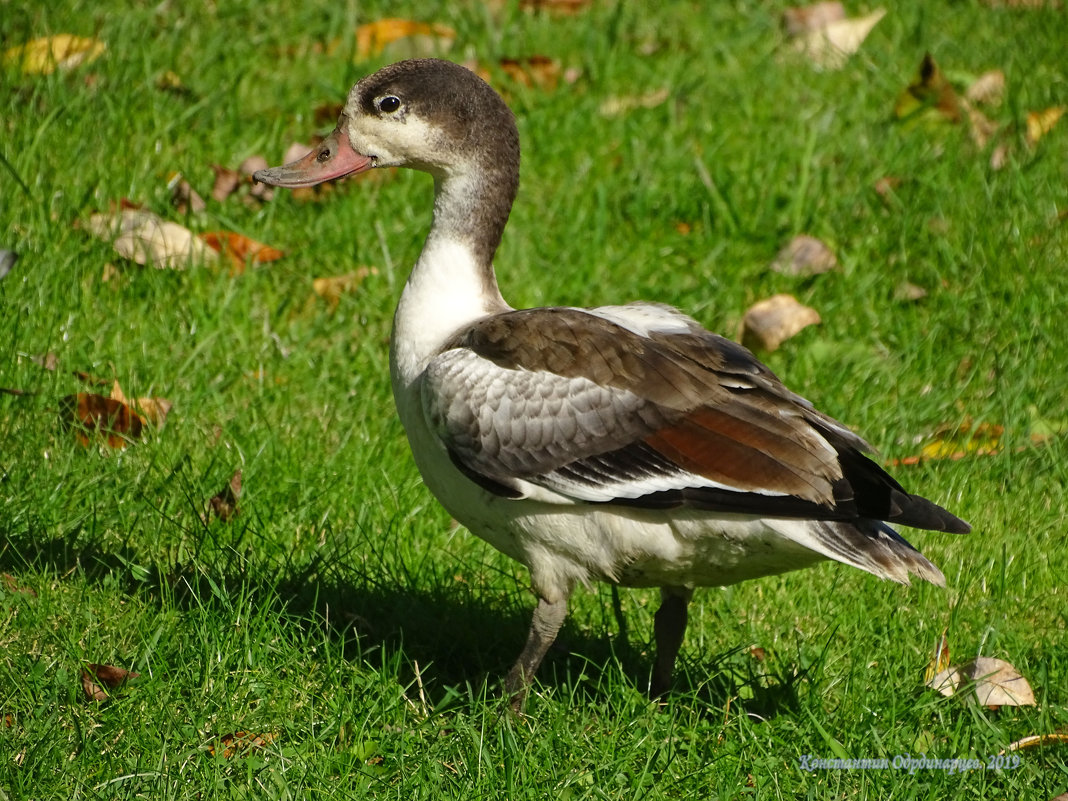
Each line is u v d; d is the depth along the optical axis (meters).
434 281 7.74
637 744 7.02
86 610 7.62
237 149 12.35
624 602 8.70
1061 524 9.42
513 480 7.08
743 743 7.20
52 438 9.06
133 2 14.47
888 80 14.47
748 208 12.30
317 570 8.30
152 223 10.97
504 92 13.90
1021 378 10.46
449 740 7.06
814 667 7.80
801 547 6.77
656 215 12.36
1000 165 12.91
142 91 12.82
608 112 13.71
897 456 10.02
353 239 11.46
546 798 6.62
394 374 7.81
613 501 6.92
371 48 14.20
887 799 6.83
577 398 7.05
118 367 9.82
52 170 11.51
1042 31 15.64
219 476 8.99
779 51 15.16
